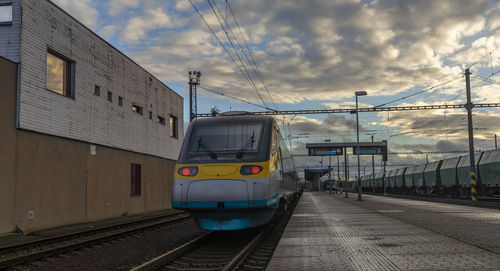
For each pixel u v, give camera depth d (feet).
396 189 179.52
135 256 27.04
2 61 39.93
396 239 27.86
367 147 146.72
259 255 25.40
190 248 27.30
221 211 28.25
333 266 19.57
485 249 22.91
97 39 57.77
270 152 30.30
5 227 39.45
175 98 91.97
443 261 19.81
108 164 59.72
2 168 39.29
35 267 24.00
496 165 86.94
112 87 61.82
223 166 28.78
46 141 45.93
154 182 77.82
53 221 46.57
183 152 30.66
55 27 48.06
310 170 216.54
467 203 75.31
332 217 48.03
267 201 28.04
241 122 32.58
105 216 58.23
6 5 43.04
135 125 69.77
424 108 93.15
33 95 43.78
